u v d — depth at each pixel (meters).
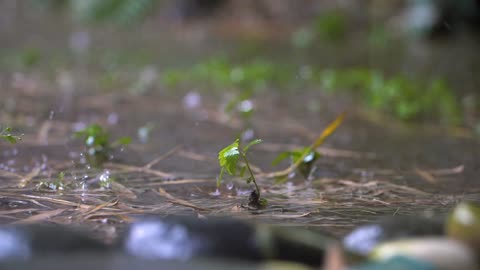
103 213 2.89
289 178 3.73
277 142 4.91
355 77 7.95
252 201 3.11
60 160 3.99
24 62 9.13
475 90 7.75
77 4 18.67
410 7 14.82
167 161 4.09
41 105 6.12
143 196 3.24
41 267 1.86
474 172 4.04
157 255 2.01
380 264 1.86
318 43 13.69
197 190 3.40
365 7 15.61
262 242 2.06
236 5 17.03
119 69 9.18
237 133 5.19
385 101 6.43
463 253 1.93
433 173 3.99
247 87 7.62
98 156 4.12
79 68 9.16
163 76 8.39
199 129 5.30
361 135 5.25
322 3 16.16
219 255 2.01
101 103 6.43
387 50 12.42
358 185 3.61
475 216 2.18
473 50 12.18
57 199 3.11
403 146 4.85
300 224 2.80
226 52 11.88
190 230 2.07
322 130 5.43
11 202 3.04
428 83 8.12
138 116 5.82
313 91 7.54
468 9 13.45
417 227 2.22
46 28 16.20
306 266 2.06
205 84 7.95
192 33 15.48
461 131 5.49
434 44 13.16
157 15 17.47
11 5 19.88
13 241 2.00
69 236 2.07
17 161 3.92
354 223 2.84
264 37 14.75
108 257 1.96
